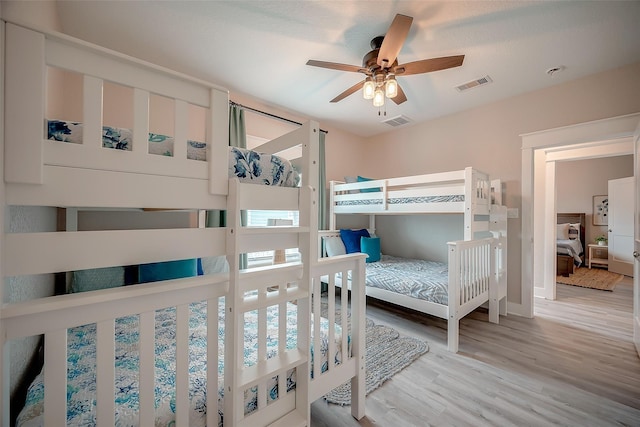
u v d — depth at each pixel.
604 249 5.95
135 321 1.60
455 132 3.63
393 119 3.85
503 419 1.50
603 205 6.18
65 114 2.10
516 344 2.39
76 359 1.13
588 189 6.38
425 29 2.02
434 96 3.13
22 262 0.67
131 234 0.82
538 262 3.91
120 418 0.81
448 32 2.06
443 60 1.93
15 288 1.03
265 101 3.29
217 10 1.85
